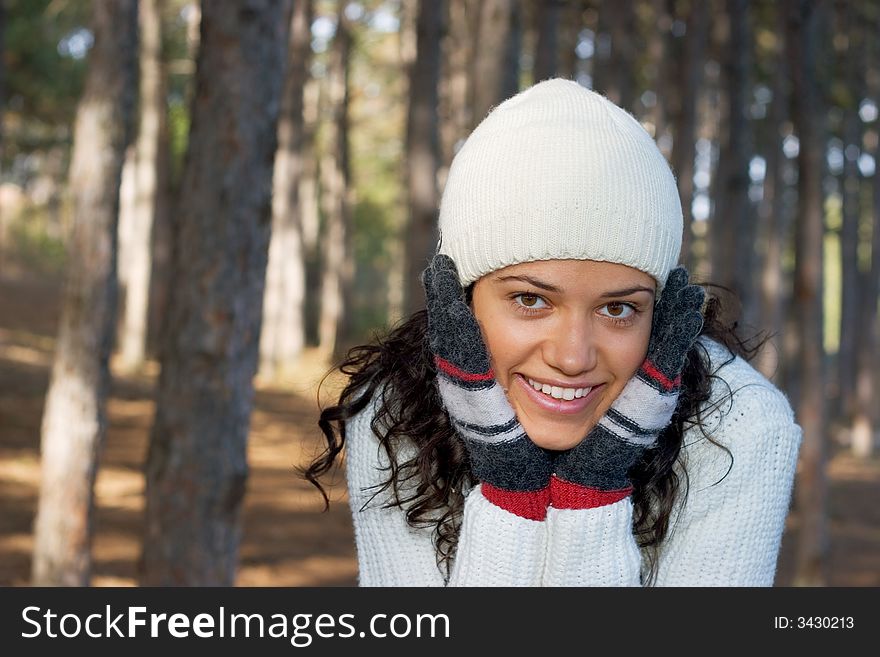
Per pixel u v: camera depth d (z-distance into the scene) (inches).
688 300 61.6
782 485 65.9
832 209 905.5
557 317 61.1
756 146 692.7
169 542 160.4
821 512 358.6
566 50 612.1
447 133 698.2
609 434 62.9
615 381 62.4
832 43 502.6
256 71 158.4
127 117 224.7
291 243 826.2
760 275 835.4
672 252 62.1
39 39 622.5
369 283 1739.7
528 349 61.6
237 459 163.3
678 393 62.2
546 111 61.8
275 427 605.6
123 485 413.4
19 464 419.2
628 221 59.4
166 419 161.3
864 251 975.6
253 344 164.7
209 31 158.4
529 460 64.6
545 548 66.0
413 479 72.5
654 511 68.8
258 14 157.6
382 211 1461.6
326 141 1203.9
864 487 617.6
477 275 63.1
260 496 434.6
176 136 1043.3
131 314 721.0
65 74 652.1
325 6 909.8
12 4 590.9
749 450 65.2
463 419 64.5
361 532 74.5
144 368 732.7
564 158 59.6
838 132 704.4
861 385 756.0
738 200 379.2
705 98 710.5
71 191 226.5
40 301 1075.9
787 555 436.8
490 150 62.0
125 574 292.5
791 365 381.1
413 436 71.4
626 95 461.7
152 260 808.9
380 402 73.8
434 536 72.5
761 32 578.6
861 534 489.4
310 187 965.8
